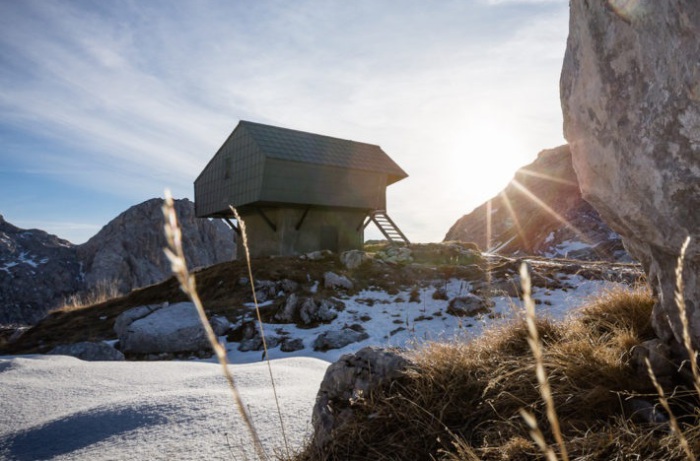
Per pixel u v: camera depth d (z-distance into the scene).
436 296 17.53
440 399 2.90
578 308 4.31
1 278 111.44
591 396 2.53
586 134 2.84
